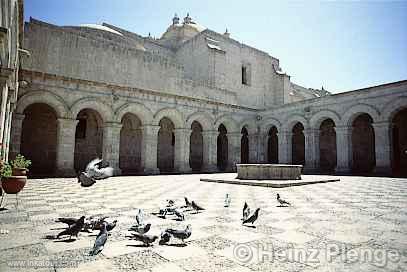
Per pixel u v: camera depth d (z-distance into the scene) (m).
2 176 7.39
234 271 3.33
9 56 9.72
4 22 6.78
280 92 39.06
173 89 28.55
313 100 25.42
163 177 19.12
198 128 32.66
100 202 8.29
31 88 17.42
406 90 19.20
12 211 6.81
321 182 14.68
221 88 32.44
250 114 30.22
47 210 6.96
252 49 37.75
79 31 26.16
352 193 10.48
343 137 23.03
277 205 7.89
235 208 7.46
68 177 17.72
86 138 24.64
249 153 30.42
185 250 4.10
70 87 18.94
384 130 20.44
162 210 6.32
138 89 21.88
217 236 4.82
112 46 25.61
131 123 27.38
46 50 22.28
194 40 35.09
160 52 37.03
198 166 32.16
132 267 3.45
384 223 5.77
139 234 4.33
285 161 27.66
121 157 26.48
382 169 20.39
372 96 21.17
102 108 20.33
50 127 23.11
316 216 6.44
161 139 29.42
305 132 25.84
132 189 11.80
